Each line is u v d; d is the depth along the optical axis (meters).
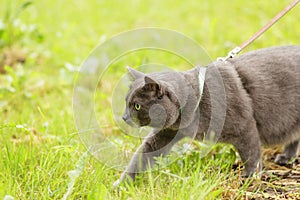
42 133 6.91
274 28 11.38
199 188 5.16
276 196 5.43
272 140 6.27
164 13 14.23
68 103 8.46
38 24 12.83
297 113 6.16
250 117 5.82
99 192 4.96
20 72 9.21
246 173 5.95
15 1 13.63
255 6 13.51
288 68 6.10
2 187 5.08
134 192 5.32
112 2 15.61
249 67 6.05
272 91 6.00
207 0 15.02
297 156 6.69
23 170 5.75
